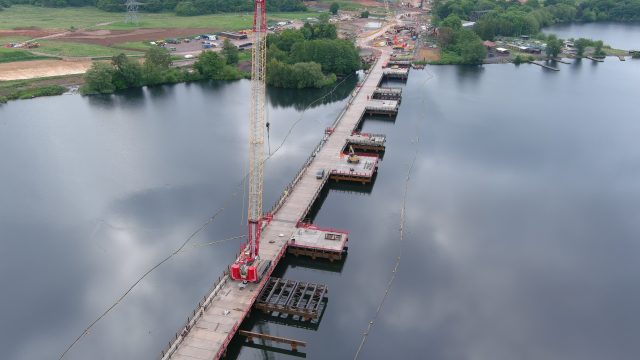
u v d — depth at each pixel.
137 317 123.25
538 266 144.12
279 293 124.88
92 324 121.50
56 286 132.38
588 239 156.75
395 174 192.38
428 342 117.88
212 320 114.00
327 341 117.94
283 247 140.00
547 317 126.19
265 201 168.38
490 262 145.00
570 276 140.62
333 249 140.00
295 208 160.12
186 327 110.88
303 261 143.62
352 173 182.38
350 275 138.75
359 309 127.12
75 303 127.31
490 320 124.50
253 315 122.88
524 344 118.00
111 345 115.81
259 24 118.12
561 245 153.62
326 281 136.75
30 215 160.38
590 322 124.94
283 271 141.12
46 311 124.75
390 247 149.88
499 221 164.25
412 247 150.00
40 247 146.25
